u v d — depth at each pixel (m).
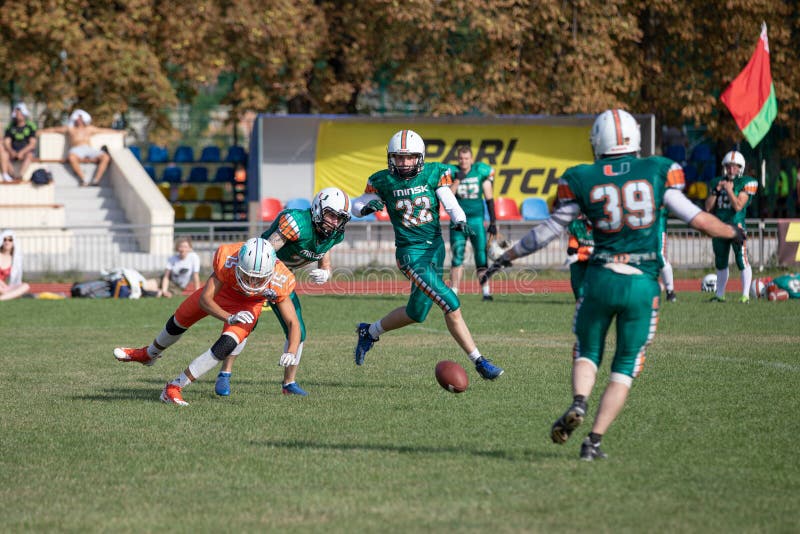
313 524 12.77
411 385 23.61
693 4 70.75
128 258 59.06
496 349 29.47
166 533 12.50
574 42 68.31
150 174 84.31
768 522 12.68
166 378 25.03
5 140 67.56
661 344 30.14
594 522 12.70
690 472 15.15
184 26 70.88
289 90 74.19
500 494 14.02
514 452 16.61
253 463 16.03
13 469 15.83
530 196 66.44
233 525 12.77
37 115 88.69
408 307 24.00
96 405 21.22
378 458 16.30
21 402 21.61
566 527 12.52
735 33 71.19
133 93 74.06
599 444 16.09
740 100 54.59
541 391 22.48
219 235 59.09
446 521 12.79
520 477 14.94
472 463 15.87
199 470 15.65
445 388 20.30
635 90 71.56
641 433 17.89
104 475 15.41
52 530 12.68
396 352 29.23
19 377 25.14
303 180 66.50
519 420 19.27
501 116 66.12
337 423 19.17
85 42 69.25
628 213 15.69
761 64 54.75
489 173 43.56
